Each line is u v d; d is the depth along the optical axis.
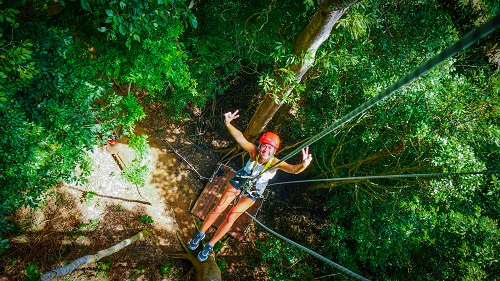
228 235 8.83
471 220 5.24
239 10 5.90
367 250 7.20
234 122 9.79
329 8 4.21
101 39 5.27
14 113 4.34
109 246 7.55
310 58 5.04
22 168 4.46
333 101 6.91
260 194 5.55
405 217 6.24
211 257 8.05
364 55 5.88
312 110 7.28
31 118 4.73
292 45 5.37
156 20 4.63
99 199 7.79
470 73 6.16
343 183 7.82
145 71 5.22
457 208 5.58
